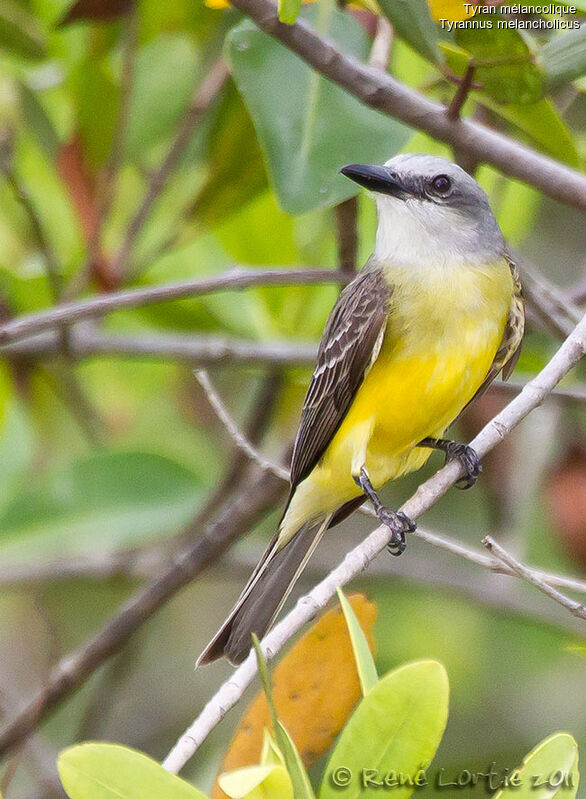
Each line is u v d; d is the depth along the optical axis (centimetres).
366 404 884
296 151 858
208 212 1046
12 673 1309
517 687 1246
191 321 1194
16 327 917
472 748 1198
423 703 535
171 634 1361
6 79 1096
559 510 1139
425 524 1319
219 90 1030
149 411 1325
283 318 1196
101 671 1305
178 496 1140
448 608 1285
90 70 1066
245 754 621
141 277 1166
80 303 934
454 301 873
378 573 1208
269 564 894
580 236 1437
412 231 888
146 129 1090
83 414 1238
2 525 1117
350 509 921
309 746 629
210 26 1077
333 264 1180
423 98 809
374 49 900
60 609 1367
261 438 1118
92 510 1130
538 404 760
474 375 888
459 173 902
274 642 634
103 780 512
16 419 1159
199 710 1295
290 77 870
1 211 1148
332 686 635
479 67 762
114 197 1096
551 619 1152
